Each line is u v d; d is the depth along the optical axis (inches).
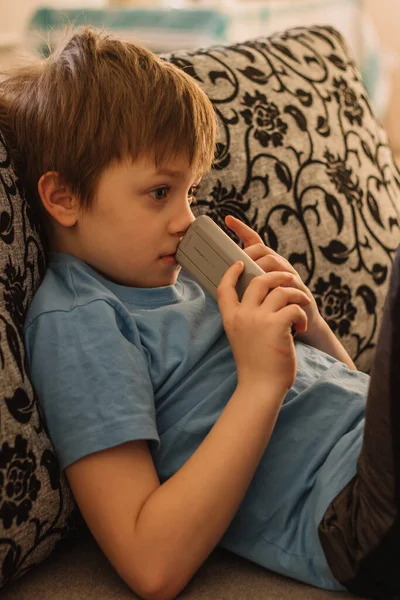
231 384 29.4
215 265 29.5
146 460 26.0
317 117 43.4
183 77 30.7
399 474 21.8
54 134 29.3
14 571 24.4
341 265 41.5
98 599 24.7
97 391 25.9
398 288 21.2
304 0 89.1
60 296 28.5
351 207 42.7
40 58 34.1
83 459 25.4
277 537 26.9
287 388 26.8
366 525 23.5
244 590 25.4
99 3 91.2
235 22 80.4
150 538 23.9
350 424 28.4
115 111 28.5
